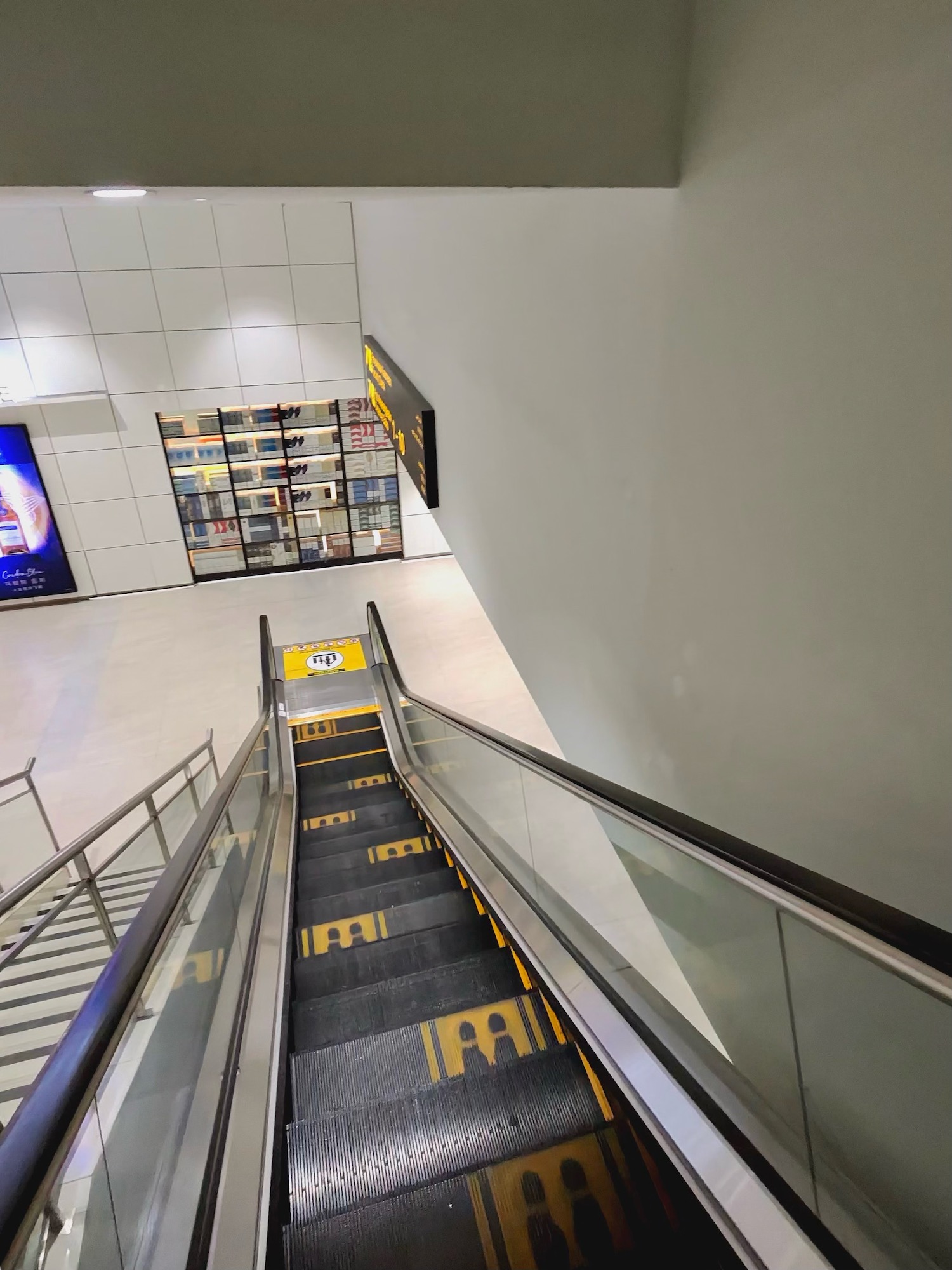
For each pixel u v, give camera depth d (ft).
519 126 6.08
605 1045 6.65
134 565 31.94
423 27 5.57
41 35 4.98
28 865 16.31
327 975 9.23
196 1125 5.74
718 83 6.02
